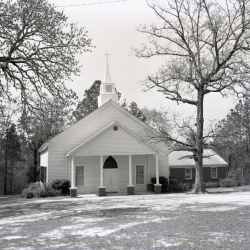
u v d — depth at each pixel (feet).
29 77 59.88
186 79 93.61
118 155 111.86
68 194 104.99
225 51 91.45
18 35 54.08
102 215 57.57
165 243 33.86
